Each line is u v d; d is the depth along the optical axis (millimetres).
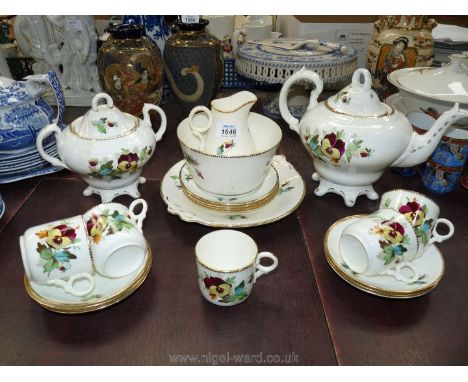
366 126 722
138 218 650
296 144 1092
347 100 747
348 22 1348
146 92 1063
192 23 1080
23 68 1326
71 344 547
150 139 798
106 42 1050
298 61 1059
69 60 1211
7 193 863
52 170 909
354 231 602
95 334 560
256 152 749
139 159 776
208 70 1111
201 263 563
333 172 812
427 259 647
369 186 844
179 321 580
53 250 567
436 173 858
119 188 832
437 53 1205
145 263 625
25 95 872
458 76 882
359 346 546
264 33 1404
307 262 685
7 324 571
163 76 1151
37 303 604
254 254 597
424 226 620
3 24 1304
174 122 1206
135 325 573
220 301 588
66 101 1251
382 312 594
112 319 581
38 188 885
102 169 751
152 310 596
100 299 560
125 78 1024
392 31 1031
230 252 654
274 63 1063
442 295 624
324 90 1464
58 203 834
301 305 605
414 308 601
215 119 744
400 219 608
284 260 688
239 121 739
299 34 1348
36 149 901
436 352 540
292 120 884
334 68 1072
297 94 1192
